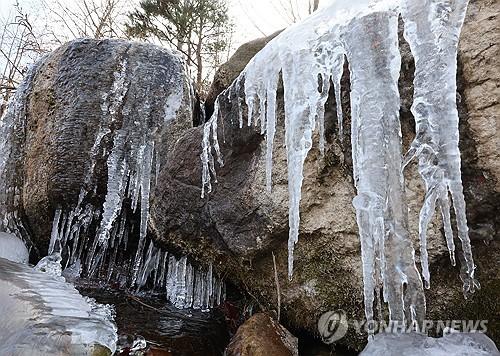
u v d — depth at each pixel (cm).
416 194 190
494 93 167
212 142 278
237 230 255
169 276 328
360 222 190
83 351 189
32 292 234
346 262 220
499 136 166
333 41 210
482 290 181
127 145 378
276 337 223
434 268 192
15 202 434
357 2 208
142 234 346
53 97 405
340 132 206
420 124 177
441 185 170
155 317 286
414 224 190
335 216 221
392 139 184
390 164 183
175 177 300
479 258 181
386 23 190
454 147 166
